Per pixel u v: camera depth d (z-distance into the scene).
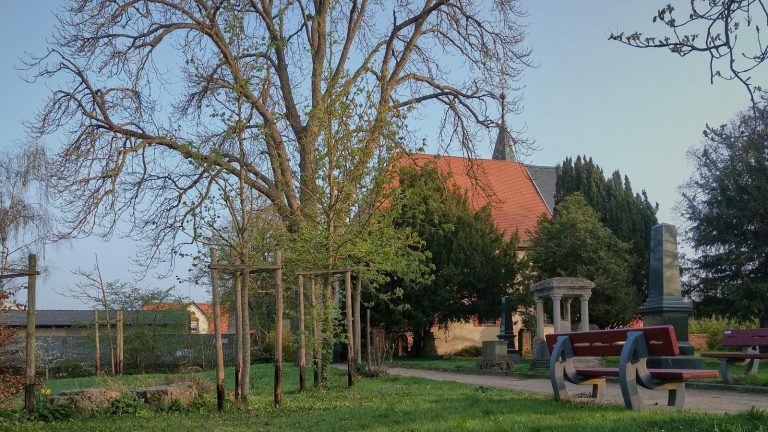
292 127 20.38
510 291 39.22
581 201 37.50
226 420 10.68
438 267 38.16
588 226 35.47
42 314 49.50
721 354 15.86
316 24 24.33
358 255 17.03
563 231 36.19
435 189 27.31
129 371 30.61
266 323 37.09
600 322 36.06
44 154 37.25
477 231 39.38
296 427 9.50
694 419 7.68
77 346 30.81
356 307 20.23
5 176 37.66
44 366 27.41
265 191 18.55
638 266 38.28
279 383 12.64
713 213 29.97
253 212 15.25
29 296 11.15
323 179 16.45
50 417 11.17
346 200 16.52
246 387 13.01
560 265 36.00
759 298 28.75
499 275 38.84
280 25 16.45
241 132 14.51
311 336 16.62
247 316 13.21
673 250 15.02
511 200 54.47
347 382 17.22
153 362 31.34
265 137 15.73
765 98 7.39
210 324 43.19
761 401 12.59
